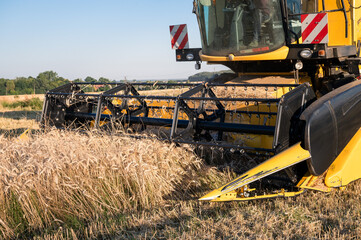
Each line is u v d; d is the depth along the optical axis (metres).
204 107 5.04
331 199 3.88
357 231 3.10
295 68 5.75
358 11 6.19
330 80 5.86
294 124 3.97
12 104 19.11
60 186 3.99
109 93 5.55
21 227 3.73
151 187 4.10
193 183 4.39
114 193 4.08
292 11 5.50
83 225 3.68
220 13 5.93
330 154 3.79
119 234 3.40
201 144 4.30
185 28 6.80
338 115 3.82
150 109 5.97
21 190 3.80
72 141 4.54
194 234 3.25
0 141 4.81
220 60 6.07
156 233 3.38
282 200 3.93
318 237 3.15
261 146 4.63
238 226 3.34
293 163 3.51
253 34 5.66
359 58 5.84
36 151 4.28
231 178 4.43
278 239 3.05
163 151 4.33
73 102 6.08
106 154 4.21
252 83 5.50
